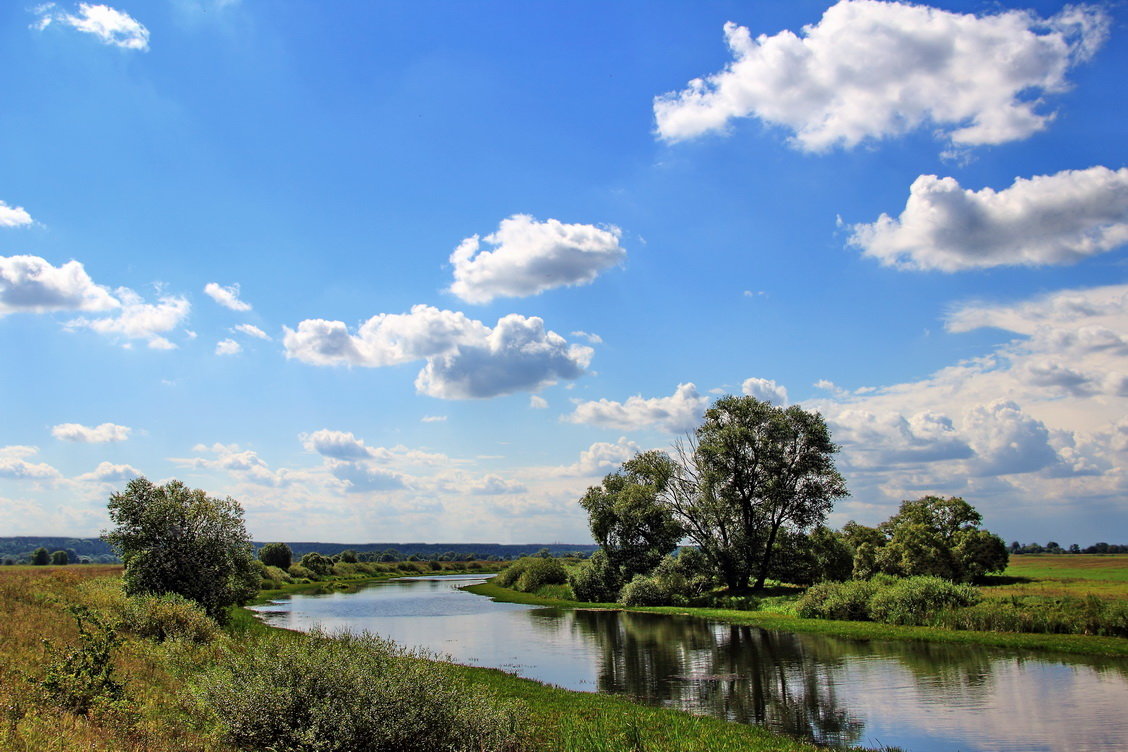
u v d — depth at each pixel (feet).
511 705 54.44
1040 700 66.18
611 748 49.14
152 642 72.02
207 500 125.29
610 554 228.22
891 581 145.79
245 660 44.42
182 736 40.11
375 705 40.47
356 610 192.65
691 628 138.10
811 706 66.13
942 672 81.15
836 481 203.00
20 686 43.06
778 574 219.20
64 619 73.92
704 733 53.83
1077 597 113.80
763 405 209.05
